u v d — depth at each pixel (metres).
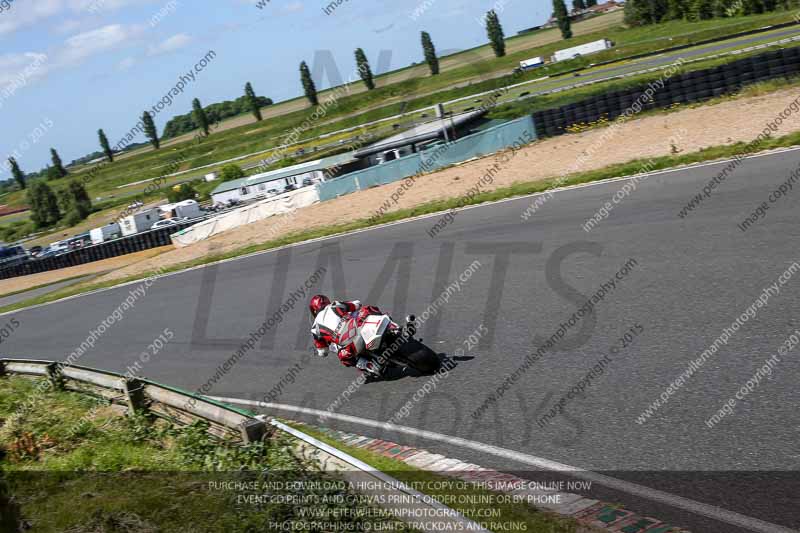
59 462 8.02
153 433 8.51
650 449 5.68
